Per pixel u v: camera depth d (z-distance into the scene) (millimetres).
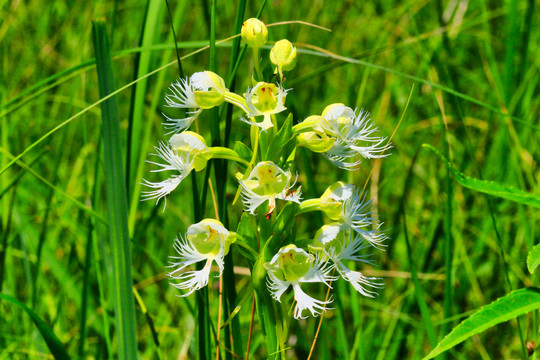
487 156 4113
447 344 1901
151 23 2689
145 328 3439
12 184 3053
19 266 3686
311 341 3410
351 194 2244
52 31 5059
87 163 3639
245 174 2176
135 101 2629
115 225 2100
